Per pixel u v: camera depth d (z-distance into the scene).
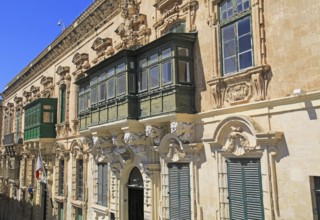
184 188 12.77
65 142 23.14
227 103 11.36
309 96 8.99
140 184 15.81
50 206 25.03
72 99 22.67
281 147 9.63
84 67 21.09
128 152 15.90
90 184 19.84
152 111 13.34
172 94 12.39
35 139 25.36
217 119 11.59
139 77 14.36
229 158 11.21
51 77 26.62
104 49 19.08
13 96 38.72
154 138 13.93
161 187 13.77
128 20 16.84
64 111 24.03
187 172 12.70
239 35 11.23
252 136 10.36
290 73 9.58
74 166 21.81
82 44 22.05
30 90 31.55
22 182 32.31
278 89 9.86
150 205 14.30
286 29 9.77
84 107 19.14
